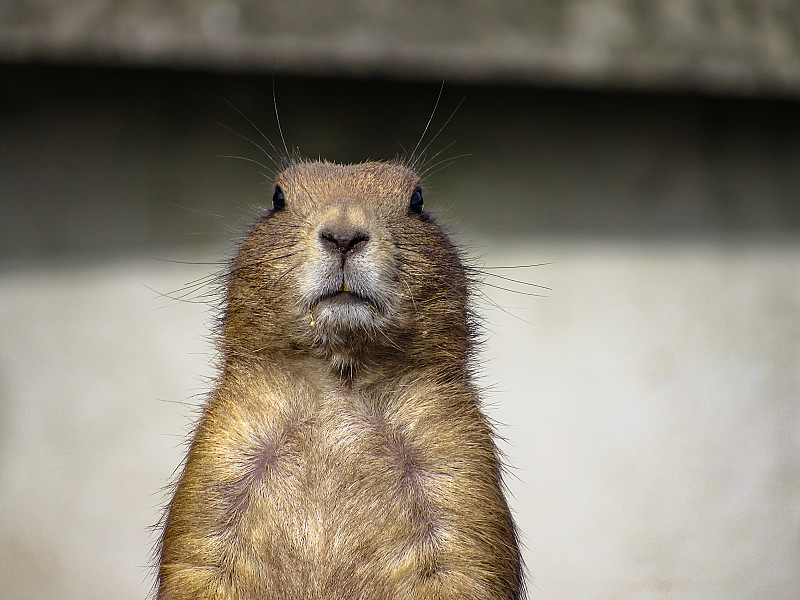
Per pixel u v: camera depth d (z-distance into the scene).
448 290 6.54
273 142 14.02
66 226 14.27
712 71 13.39
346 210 6.16
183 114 14.02
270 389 6.21
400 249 6.39
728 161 14.91
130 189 14.16
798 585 14.73
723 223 14.93
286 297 6.18
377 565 5.82
